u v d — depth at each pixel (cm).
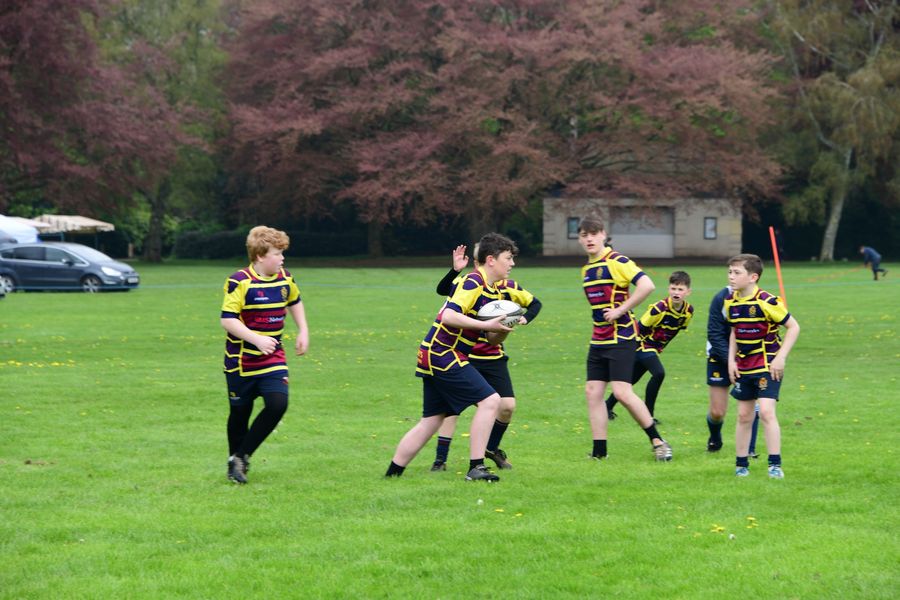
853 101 8894
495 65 8625
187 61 9781
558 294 5334
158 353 3020
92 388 2294
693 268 8431
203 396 2198
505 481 1401
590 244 1580
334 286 5953
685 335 3506
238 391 1404
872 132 8900
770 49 10106
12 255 5706
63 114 7806
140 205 10806
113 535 1116
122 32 9700
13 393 2208
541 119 8969
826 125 9762
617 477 1430
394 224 10569
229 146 9750
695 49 8825
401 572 982
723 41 9419
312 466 1516
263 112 8956
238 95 9762
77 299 5016
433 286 5947
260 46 9419
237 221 11244
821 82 9156
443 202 8625
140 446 1661
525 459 1593
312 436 1783
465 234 10750
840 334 3472
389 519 1177
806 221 9775
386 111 8881
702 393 2319
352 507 1242
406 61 8825
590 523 1151
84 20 9181
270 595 920
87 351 3044
